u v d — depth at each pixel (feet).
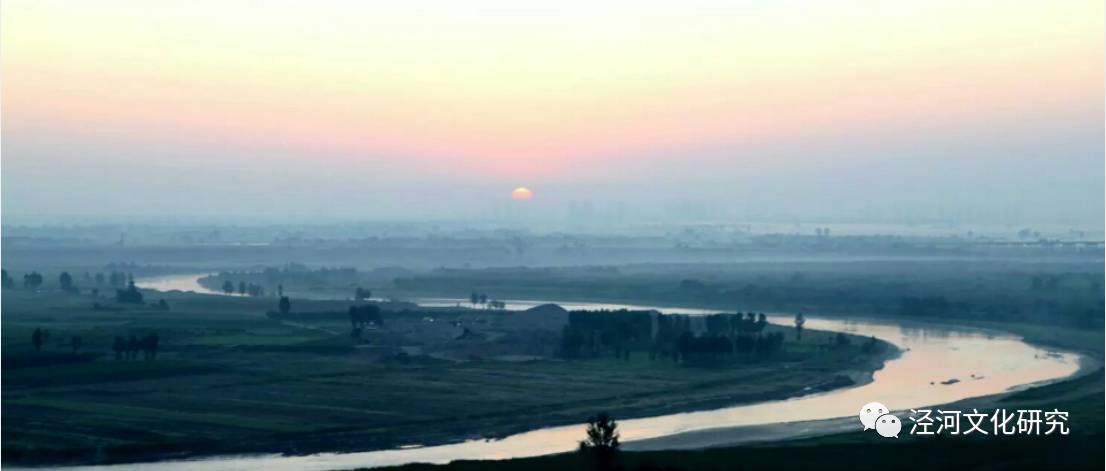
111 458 597.52
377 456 606.96
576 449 613.93
